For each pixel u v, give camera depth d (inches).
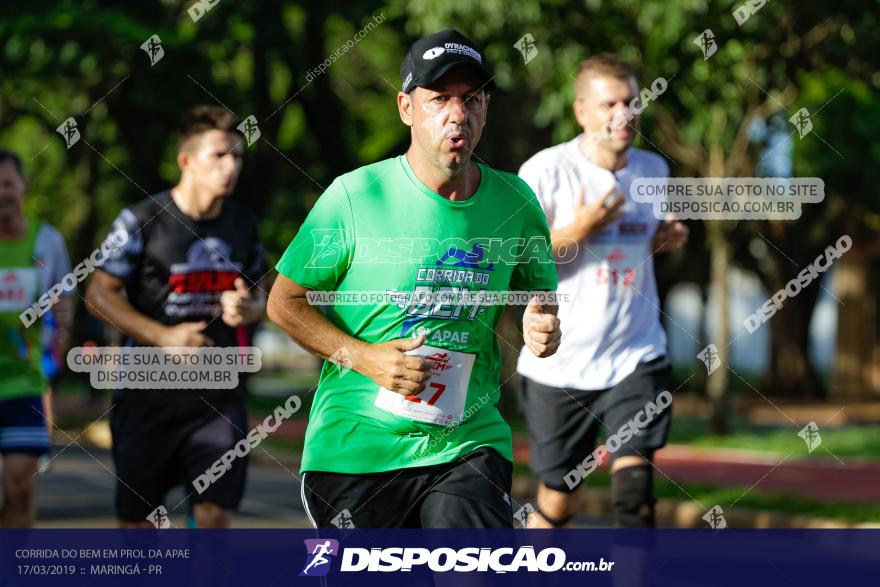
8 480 816.3
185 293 761.0
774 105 2128.4
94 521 1293.1
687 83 1935.3
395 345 538.9
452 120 533.0
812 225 4010.8
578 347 802.2
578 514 1497.3
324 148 3056.1
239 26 2625.5
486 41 1893.5
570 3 1847.9
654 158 828.0
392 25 2568.9
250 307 730.8
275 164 3041.3
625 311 799.7
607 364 800.3
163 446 751.1
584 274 799.7
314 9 2541.8
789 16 1915.6
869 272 4505.4
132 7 2469.2
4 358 822.5
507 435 576.4
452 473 555.2
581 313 798.5
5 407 819.4
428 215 549.3
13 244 836.6
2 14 2329.0
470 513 541.0
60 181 4153.5
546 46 1875.0
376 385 557.3
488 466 555.5
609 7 1839.3
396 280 550.9
